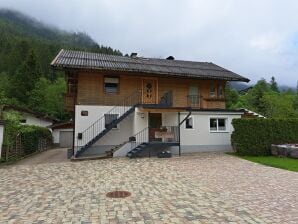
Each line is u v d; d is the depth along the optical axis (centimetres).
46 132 3072
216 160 1616
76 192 911
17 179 1139
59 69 1944
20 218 678
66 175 1202
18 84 5172
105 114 2023
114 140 2012
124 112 2058
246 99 5809
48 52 7400
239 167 1377
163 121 2131
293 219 666
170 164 1466
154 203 783
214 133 2102
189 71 2308
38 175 1216
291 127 1911
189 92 2309
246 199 827
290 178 1124
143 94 2180
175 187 967
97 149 1977
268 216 685
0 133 1664
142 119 1967
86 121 1981
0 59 6938
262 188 960
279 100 4978
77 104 1994
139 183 1028
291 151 1692
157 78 2227
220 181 1064
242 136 1819
